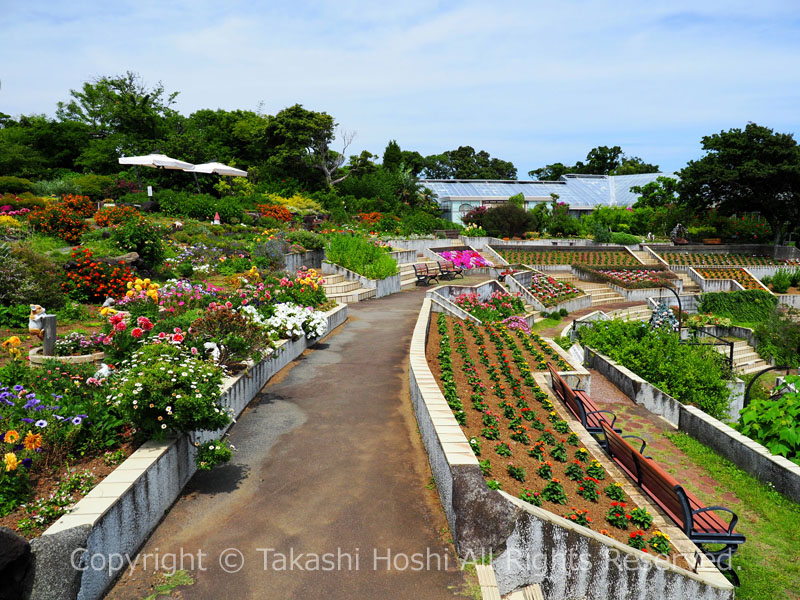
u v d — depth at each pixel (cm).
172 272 1527
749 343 2698
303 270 1594
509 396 940
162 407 550
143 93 4362
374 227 3469
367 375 1030
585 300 2941
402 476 639
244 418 818
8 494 453
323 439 744
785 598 579
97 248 1457
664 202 5300
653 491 648
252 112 4947
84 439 552
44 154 3906
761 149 4262
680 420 1048
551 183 6638
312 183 4431
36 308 822
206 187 3409
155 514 526
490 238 4147
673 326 1681
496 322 1664
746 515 747
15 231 1492
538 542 495
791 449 847
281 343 1059
